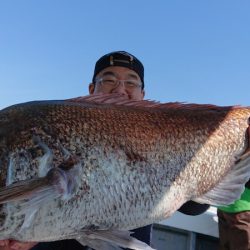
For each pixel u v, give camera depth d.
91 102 0.60
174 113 0.61
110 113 0.58
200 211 0.76
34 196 0.50
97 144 0.55
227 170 0.63
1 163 0.52
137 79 0.90
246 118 0.65
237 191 0.63
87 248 0.69
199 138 0.61
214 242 1.07
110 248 0.55
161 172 0.58
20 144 0.53
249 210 0.94
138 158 0.56
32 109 0.56
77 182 0.53
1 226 0.51
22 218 0.51
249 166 0.64
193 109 0.63
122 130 0.57
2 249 0.55
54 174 0.51
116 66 0.88
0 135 0.54
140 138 0.57
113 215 0.54
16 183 0.50
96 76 0.92
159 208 0.57
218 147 0.62
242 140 0.64
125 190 0.55
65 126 0.55
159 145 0.58
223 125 0.63
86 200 0.53
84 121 0.56
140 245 0.55
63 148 0.54
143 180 0.56
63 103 0.58
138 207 0.56
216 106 0.64
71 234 0.53
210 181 0.62
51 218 0.51
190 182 0.60
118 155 0.56
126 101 0.61
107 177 0.54
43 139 0.53
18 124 0.54
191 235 1.06
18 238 0.52
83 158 0.54
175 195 0.59
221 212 0.98
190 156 0.60
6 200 0.48
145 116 0.60
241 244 0.94
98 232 0.54
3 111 0.56
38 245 0.71
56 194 0.51
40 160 0.53
